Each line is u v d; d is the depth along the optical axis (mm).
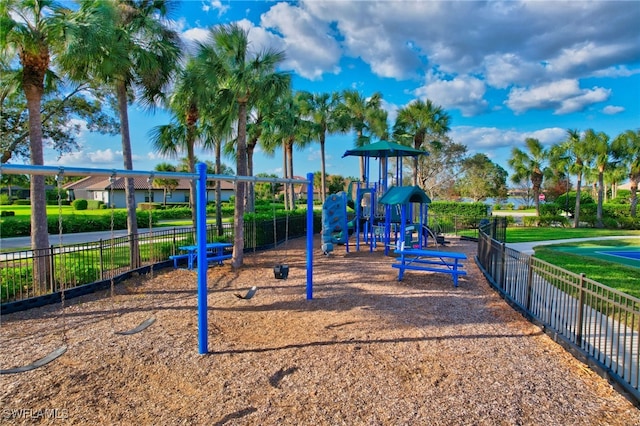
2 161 12133
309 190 6688
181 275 8766
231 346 4625
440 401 3381
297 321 5543
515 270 6473
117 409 3273
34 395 3494
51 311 6098
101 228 23391
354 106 25156
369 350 4484
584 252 13984
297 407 3287
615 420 3113
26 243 16641
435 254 7848
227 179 5164
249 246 12727
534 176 30969
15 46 7402
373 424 3043
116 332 4664
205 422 3076
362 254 12227
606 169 27469
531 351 4496
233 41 9258
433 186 37344
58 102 12383
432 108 23891
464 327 5285
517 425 3041
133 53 9438
